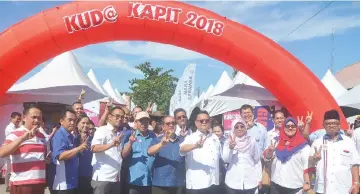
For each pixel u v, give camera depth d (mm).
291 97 6785
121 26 6824
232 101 11812
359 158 4395
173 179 4930
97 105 13039
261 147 5895
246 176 5086
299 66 6797
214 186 5102
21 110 10398
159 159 4945
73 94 10750
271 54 6777
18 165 4195
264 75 6891
